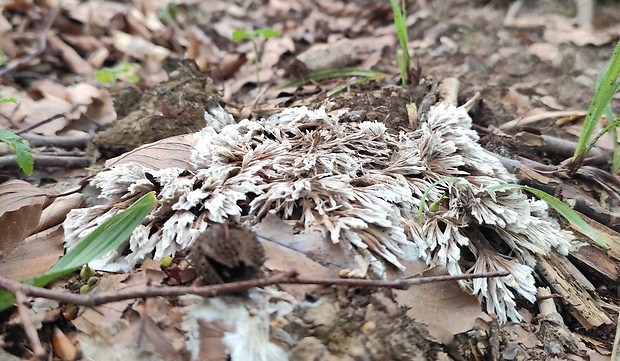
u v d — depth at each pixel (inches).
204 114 6.8
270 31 9.4
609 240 5.7
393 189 4.9
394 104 7.1
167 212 4.8
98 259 4.6
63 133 7.9
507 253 5.4
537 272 5.3
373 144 5.6
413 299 4.4
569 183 6.7
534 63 10.6
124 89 7.3
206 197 4.7
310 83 9.6
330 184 4.7
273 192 4.6
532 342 4.7
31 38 10.7
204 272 4.0
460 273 4.7
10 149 6.9
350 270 4.2
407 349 4.1
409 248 4.7
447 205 5.4
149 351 3.9
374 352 4.0
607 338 5.0
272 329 3.9
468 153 5.7
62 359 4.1
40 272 4.7
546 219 5.6
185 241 4.5
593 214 6.1
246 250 3.9
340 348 4.0
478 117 7.9
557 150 7.3
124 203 5.0
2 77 9.4
